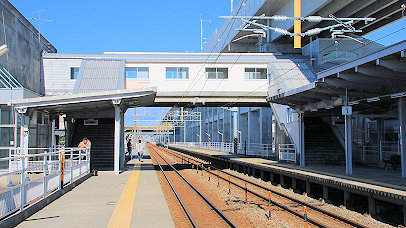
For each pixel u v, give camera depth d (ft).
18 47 81.56
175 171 83.51
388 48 36.40
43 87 91.40
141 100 73.26
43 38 100.78
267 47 123.65
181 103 91.56
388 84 48.11
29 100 57.47
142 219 29.99
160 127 239.50
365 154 71.15
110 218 29.78
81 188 47.09
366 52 100.01
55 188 40.11
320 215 37.29
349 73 46.39
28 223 27.17
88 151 62.90
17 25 81.30
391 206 40.06
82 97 59.72
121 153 79.87
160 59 87.45
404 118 45.47
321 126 84.74
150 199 40.32
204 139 244.01
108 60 87.10
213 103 93.91
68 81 91.91
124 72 85.35
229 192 51.42
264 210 39.58
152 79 87.35
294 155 78.07
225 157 102.27
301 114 67.82
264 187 57.21
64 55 92.38
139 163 107.96
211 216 35.42
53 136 90.43
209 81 88.53
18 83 74.49
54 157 70.74
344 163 70.74
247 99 91.25
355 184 39.29
